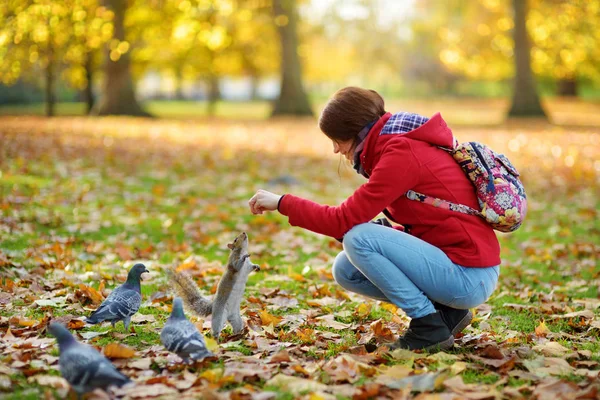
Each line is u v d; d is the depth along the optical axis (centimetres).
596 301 521
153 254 659
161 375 342
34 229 714
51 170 1084
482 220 367
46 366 351
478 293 369
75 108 3575
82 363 301
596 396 309
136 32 2709
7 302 478
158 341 403
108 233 729
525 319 484
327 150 1620
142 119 2492
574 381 343
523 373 349
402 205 371
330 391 321
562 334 436
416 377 329
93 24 1897
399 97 6444
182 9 2664
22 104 4097
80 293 496
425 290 372
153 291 525
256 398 308
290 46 2873
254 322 450
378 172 360
